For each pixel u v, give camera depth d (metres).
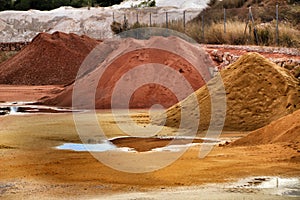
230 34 47.81
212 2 75.81
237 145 18.81
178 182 13.52
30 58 55.41
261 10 60.03
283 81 24.61
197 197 12.02
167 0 92.19
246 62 25.61
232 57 39.62
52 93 42.53
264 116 23.59
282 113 23.39
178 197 12.02
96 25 86.00
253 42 45.84
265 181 13.44
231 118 23.70
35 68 54.31
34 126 24.83
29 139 21.03
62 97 35.78
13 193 12.76
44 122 26.31
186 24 58.31
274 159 15.84
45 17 90.94
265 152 16.80
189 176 14.09
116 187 13.17
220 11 63.62
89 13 88.94
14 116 29.17
